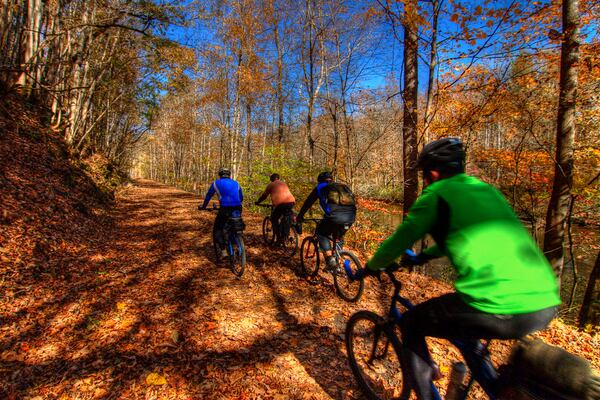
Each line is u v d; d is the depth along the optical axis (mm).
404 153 6609
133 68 14938
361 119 11180
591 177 7039
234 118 22094
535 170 8992
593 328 5984
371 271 2436
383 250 2031
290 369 3133
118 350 3293
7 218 5551
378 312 4309
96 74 13273
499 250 1604
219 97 23672
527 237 1687
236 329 3781
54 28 11633
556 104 6875
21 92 11562
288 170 12906
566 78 6027
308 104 14078
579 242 9664
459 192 1745
